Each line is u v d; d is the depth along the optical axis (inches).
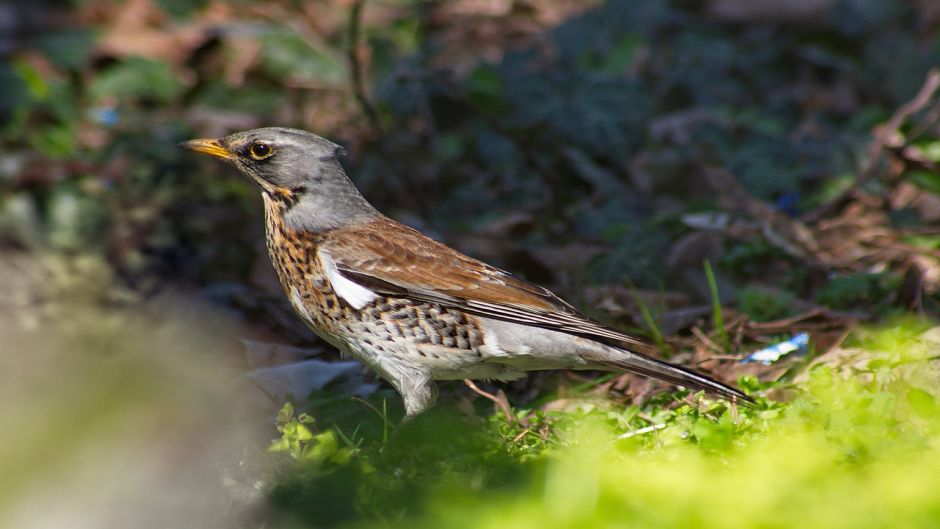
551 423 335.9
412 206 546.6
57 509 233.1
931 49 663.8
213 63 677.3
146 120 600.4
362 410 384.8
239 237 500.7
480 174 569.3
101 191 513.7
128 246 488.4
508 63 611.2
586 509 257.1
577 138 577.9
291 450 311.0
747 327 413.4
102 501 243.9
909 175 536.7
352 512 281.1
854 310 428.1
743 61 653.3
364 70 662.5
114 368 259.6
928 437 297.7
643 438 318.3
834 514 251.0
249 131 366.3
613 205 530.6
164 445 270.4
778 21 684.7
